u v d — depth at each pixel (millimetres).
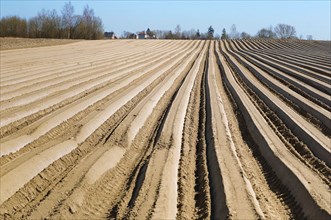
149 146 14297
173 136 14906
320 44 73375
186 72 34625
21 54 42344
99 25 81188
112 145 13852
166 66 37594
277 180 11500
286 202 10117
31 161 11531
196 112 19375
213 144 13906
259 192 10422
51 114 17156
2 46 48562
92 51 50344
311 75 31453
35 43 55281
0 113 16938
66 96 21188
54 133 15062
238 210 8984
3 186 9953
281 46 70062
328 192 10133
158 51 55688
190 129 16422
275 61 43219
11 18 70125
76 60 39062
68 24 77438
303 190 10180
